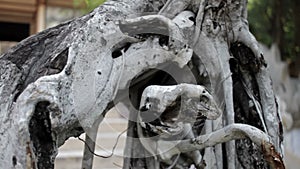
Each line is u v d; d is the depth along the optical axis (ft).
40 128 4.21
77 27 4.88
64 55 4.56
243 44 5.51
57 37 4.99
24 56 4.90
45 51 4.88
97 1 8.97
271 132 5.54
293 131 16.93
